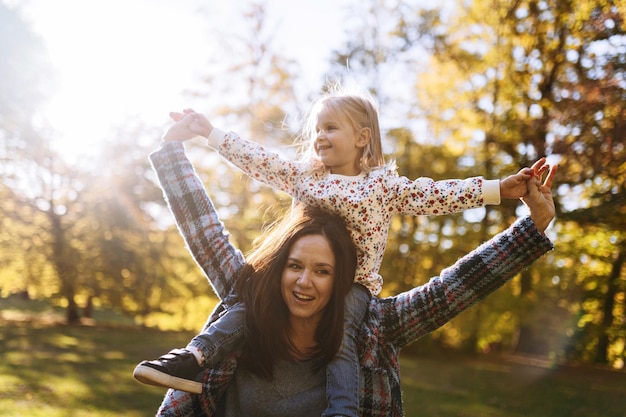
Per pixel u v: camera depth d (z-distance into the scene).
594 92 14.96
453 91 20.39
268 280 2.17
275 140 20.48
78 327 23.92
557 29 17.86
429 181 2.43
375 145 2.57
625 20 15.11
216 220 2.42
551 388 14.21
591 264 19.69
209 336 2.16
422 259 19.56
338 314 2.16
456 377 15.49
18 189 25.81
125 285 25.89
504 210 18.88
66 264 25.61
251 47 21.03
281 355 2.18
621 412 11.52
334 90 2.71
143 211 26.23
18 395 9.52
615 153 14.84
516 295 18.92
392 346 2.26
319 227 2.19
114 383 11.34
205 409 2.20
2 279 26.67
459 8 20.33
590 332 18.66
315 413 2.17
